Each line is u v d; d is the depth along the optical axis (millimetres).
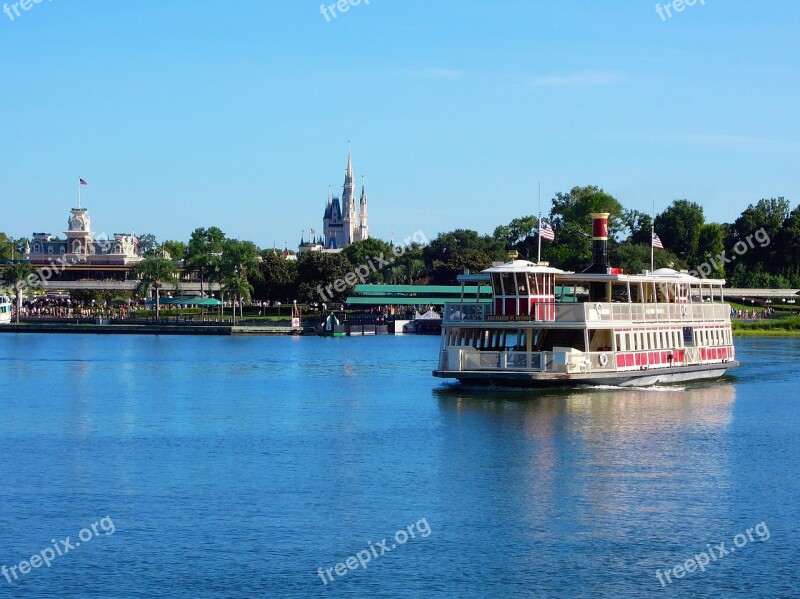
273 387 119250
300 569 50344
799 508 59250
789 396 101250
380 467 69125
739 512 58469
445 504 60094
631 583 48750
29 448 77625
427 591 47719
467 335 101438
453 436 78938
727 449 74250
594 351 98000
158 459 72938
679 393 101938
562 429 81188
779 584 48656
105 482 65938
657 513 58312
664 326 107062
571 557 51656
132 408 100250
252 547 53188
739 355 160625
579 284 108375
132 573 50000
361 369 145750
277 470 68812
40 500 61656
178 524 56812
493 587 48125
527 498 61125
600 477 65750
